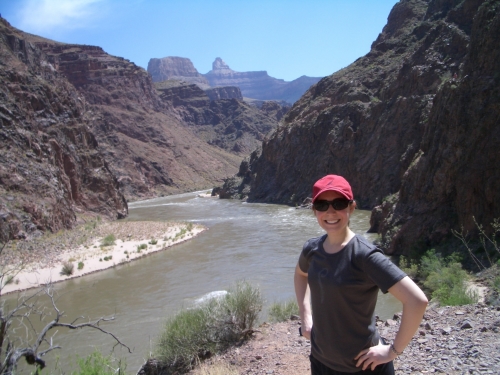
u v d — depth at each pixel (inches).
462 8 2100.1
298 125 2851.9
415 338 269.0
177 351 349.1
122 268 1093.8
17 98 2317.9
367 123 2240.4
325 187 129.4
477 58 938.1
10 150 1860.2
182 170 5374.0
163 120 6328.7
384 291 117.2
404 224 955.3
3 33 3284.9
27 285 922.7
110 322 659.4
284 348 314.3
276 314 444.5
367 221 1587.1
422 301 112.0
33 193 1737.2
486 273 590.9
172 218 2305.6
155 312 699.4
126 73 6348.4
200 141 6756.9
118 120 5531.5
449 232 858.8
